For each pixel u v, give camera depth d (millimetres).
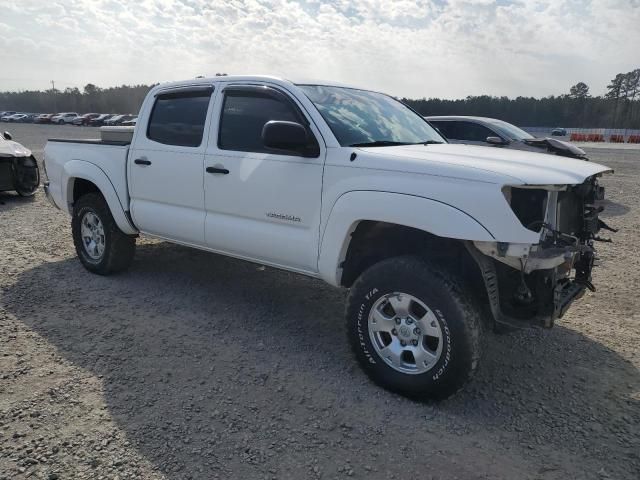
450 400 3340
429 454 2795
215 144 4285
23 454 2682
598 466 2730
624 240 7859
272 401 3258
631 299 5266
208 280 5535
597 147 35656
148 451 2738
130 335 4137
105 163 5188
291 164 3738
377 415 3141
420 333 3197
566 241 3045
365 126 3938
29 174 10250
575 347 4172
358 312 3416
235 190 4105
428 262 3170
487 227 2867
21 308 4582
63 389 3307
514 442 2918
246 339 4164
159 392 3314
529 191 3035
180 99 4676
